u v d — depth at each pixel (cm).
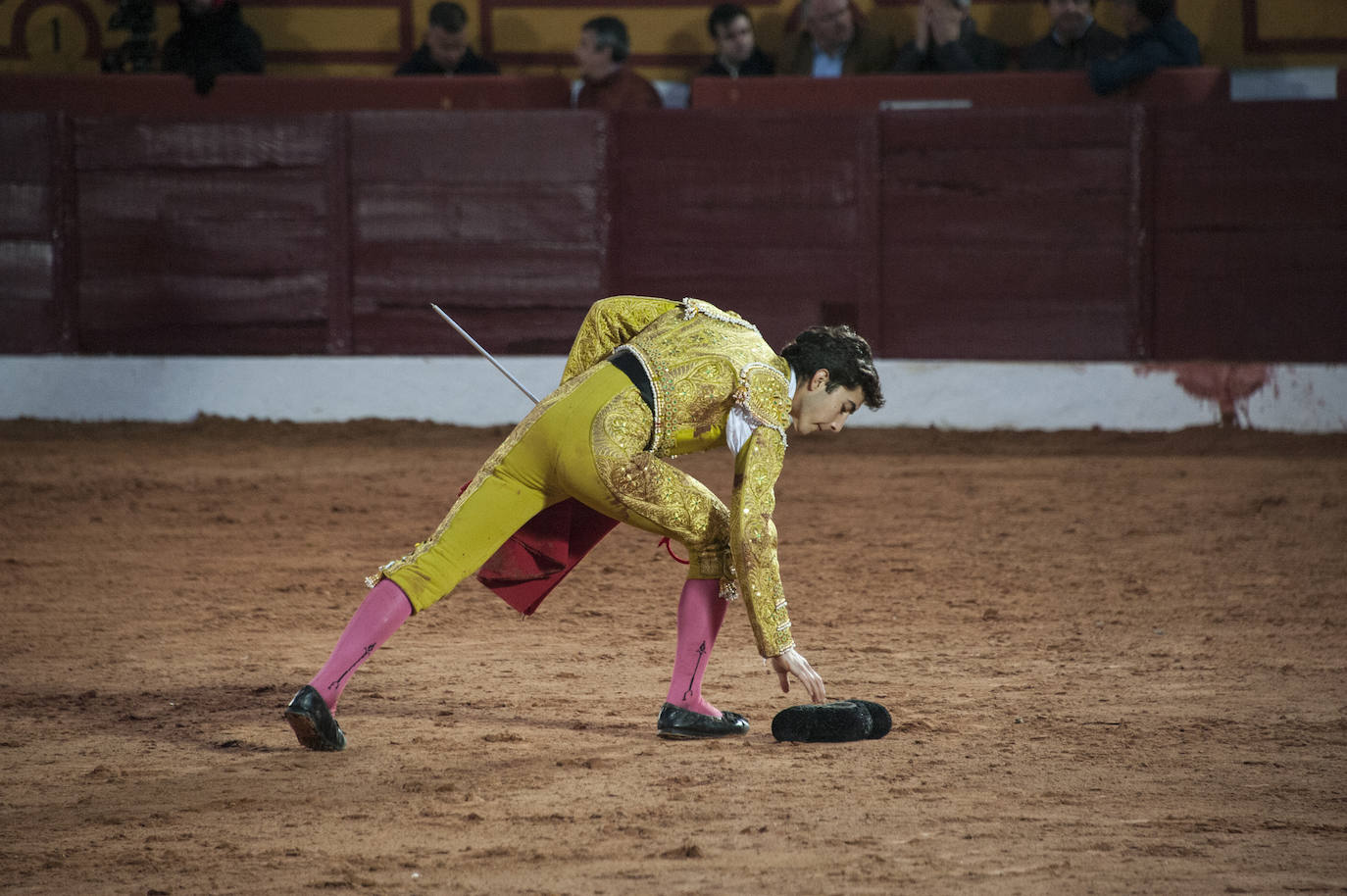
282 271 3725
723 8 3712
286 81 3703
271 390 3641
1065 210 3553
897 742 1153
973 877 847
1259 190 3481
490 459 1138
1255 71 3797
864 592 1798
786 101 3625
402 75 3831
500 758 1108
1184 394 3422
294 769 1081
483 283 3712
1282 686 1341
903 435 3384
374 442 3322
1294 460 2977
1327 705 1272
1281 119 3456
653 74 4012
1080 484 2695
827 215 3625
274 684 1352
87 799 1009
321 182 3703
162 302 3738
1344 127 3431
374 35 4059
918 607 1711
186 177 3712
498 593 1203
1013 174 3559
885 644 1520
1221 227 3509
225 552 2073
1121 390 3444
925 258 3616
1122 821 955
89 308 3747
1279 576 1883
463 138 3678
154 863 880
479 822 952
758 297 3672
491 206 3694
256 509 2448
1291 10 3762
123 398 3653
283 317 3734
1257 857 886
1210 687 1339
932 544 2134
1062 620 1639
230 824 952
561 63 4056
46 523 2306
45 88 3716
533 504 1123
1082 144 3531
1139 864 873
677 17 3988
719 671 1405
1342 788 1030
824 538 2188
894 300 3638
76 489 2631
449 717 1235
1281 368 3375
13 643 1523
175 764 1098
